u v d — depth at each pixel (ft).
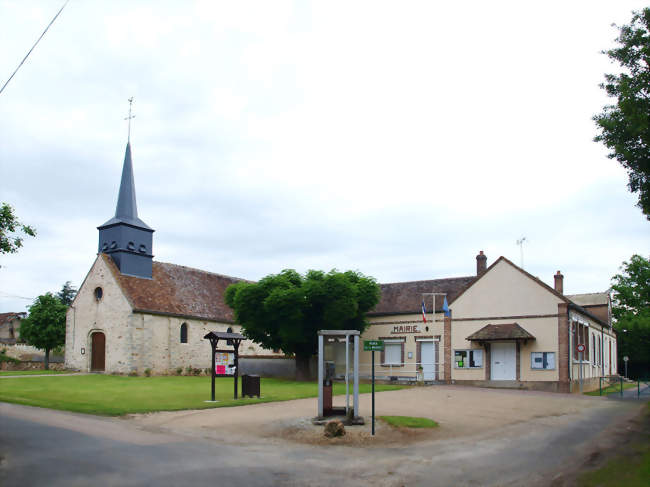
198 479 32.73
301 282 111.75
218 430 49.60
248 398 72.54
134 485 30.76
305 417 55.67
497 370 106.52
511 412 65.57
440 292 122.31
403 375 118.21
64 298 236.63
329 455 41.60
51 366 139.03
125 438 43.60
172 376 118.21
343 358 121.80
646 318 186.50
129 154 133.80
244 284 115.34
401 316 120.57
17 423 47.01
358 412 56.24
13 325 202.90
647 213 52.44
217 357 73.05
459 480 35.14
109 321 120.16
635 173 52.26
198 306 136.15
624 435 51.47
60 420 50.19
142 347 117.91
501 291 108.37
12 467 32.94
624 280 191.72
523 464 39.42
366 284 114.21
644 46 49.65
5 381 90.89
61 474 32.01
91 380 98.37
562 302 102.42
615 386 128.47
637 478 34.09
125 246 125.59
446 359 111.65
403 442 46.88
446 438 48.83
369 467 38.14
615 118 51.90
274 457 40.01
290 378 120.16
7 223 70.54
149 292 126.00
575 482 34.06
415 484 34.12
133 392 78.74
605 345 141.08
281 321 105.81
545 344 102.68
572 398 84.64
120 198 130.31
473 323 110.32
